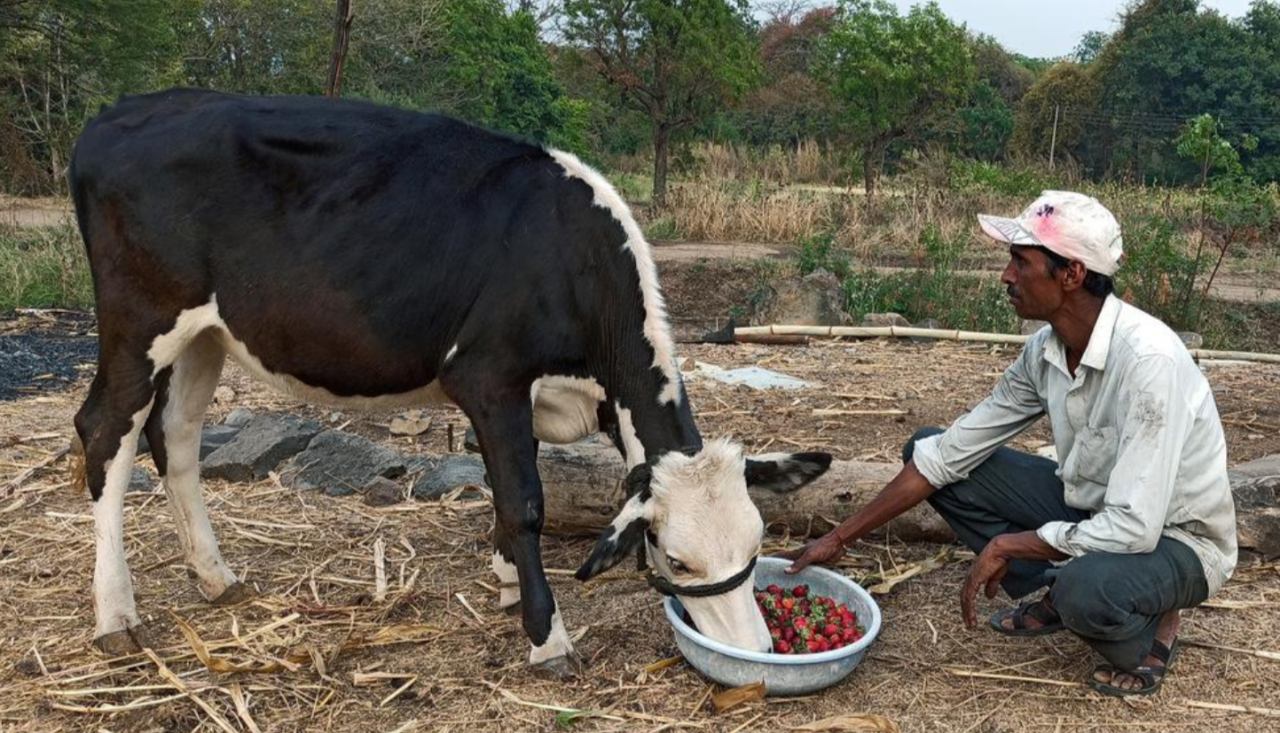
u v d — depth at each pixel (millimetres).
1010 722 3213
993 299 10812
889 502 3660
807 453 3268
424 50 24609
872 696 3355
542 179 3494
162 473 3900
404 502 5004
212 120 3543
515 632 3791
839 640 3371
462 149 3562
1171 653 3430
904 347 8930
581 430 3717
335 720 3240
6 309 10055
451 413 6598
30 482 5188
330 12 24078
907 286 11336
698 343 9031
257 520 4766
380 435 6211
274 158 3508
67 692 3350
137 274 3547
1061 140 37281
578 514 4477
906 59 19094
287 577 4215
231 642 3666
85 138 3604
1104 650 3260
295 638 3711
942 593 4113
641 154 29719
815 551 3670
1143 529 2982
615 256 3438
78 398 6902
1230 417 6598
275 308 3508
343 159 3516
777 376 7562
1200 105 36188
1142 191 18172
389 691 3406
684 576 3127
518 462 3408
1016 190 17969
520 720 3232
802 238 14203
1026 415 3502
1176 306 11070
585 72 20000
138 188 3498
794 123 35406
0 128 19344
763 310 10266
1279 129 34656
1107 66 38250
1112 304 3123
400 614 3928
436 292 3420
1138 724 3195
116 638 3582
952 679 3471
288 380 3652
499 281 3371
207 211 3492
